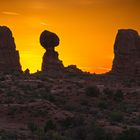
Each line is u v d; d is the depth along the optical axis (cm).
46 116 12094
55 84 16475
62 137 9688
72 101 14475
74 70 19225
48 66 19225
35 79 16975
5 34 19612
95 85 16925
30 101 13425
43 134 9794
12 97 14025
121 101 15362
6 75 17388
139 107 14575
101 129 10181
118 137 9600
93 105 14325
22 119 11925
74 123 11219
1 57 19175
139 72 19700
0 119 11900
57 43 19588
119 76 19712
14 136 9438
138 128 11144
